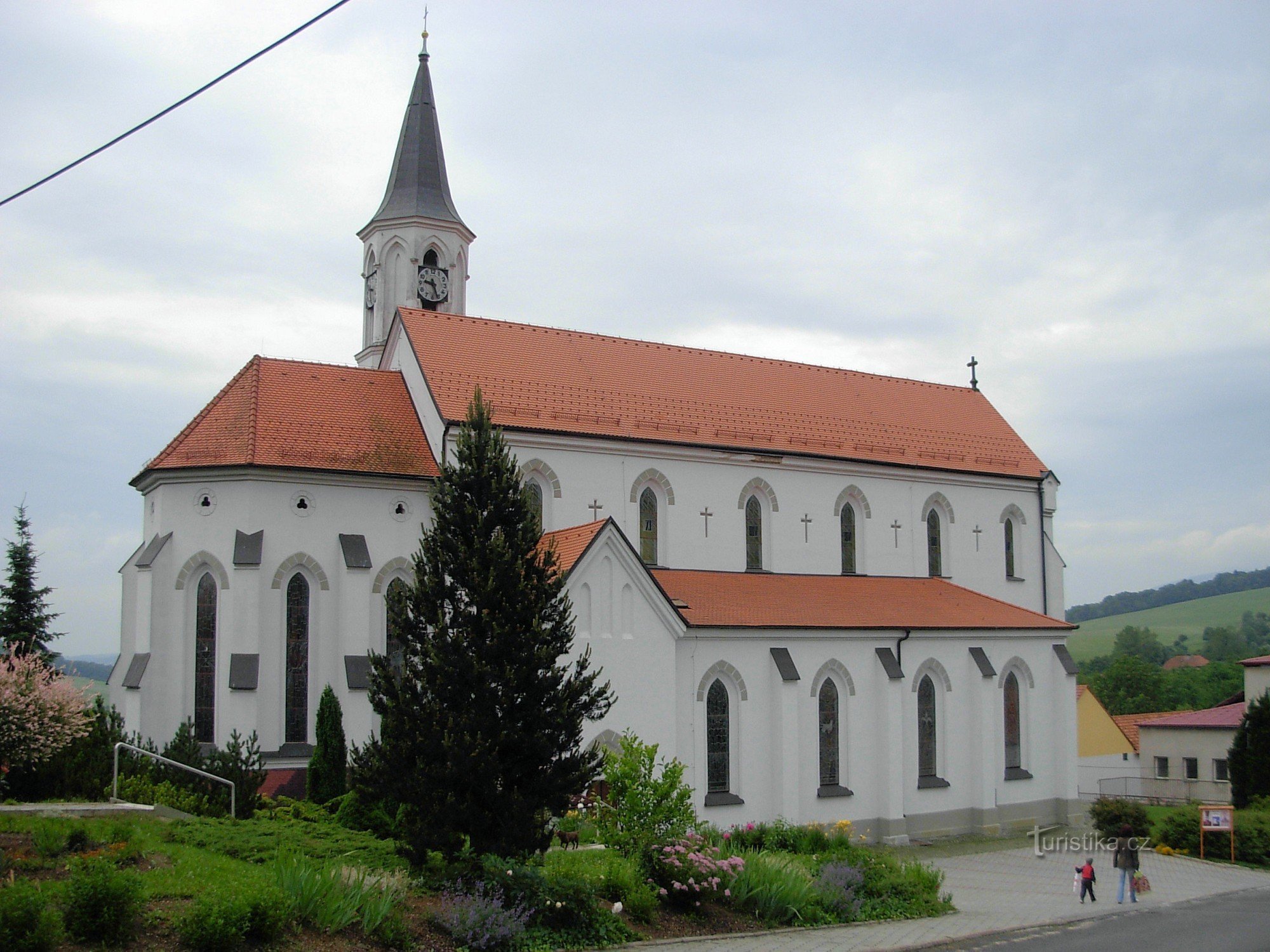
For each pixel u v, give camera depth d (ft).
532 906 77.66
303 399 143.54
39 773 102.53
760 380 180.04
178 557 132.67
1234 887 121.70
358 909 70.38
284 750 127.95
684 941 80.59
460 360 151.33
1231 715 241.14
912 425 188.55
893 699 150.20
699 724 136.26
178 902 66.39
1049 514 196.03
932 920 95.35
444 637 84.94
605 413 154.51
